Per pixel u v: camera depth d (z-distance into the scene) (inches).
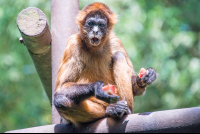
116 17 467.2
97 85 358.3
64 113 375.2
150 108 1063.6
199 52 1055.6
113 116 346.9
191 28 1104.8
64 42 461.7
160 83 995.9
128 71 408.5
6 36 944.9
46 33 434.6
